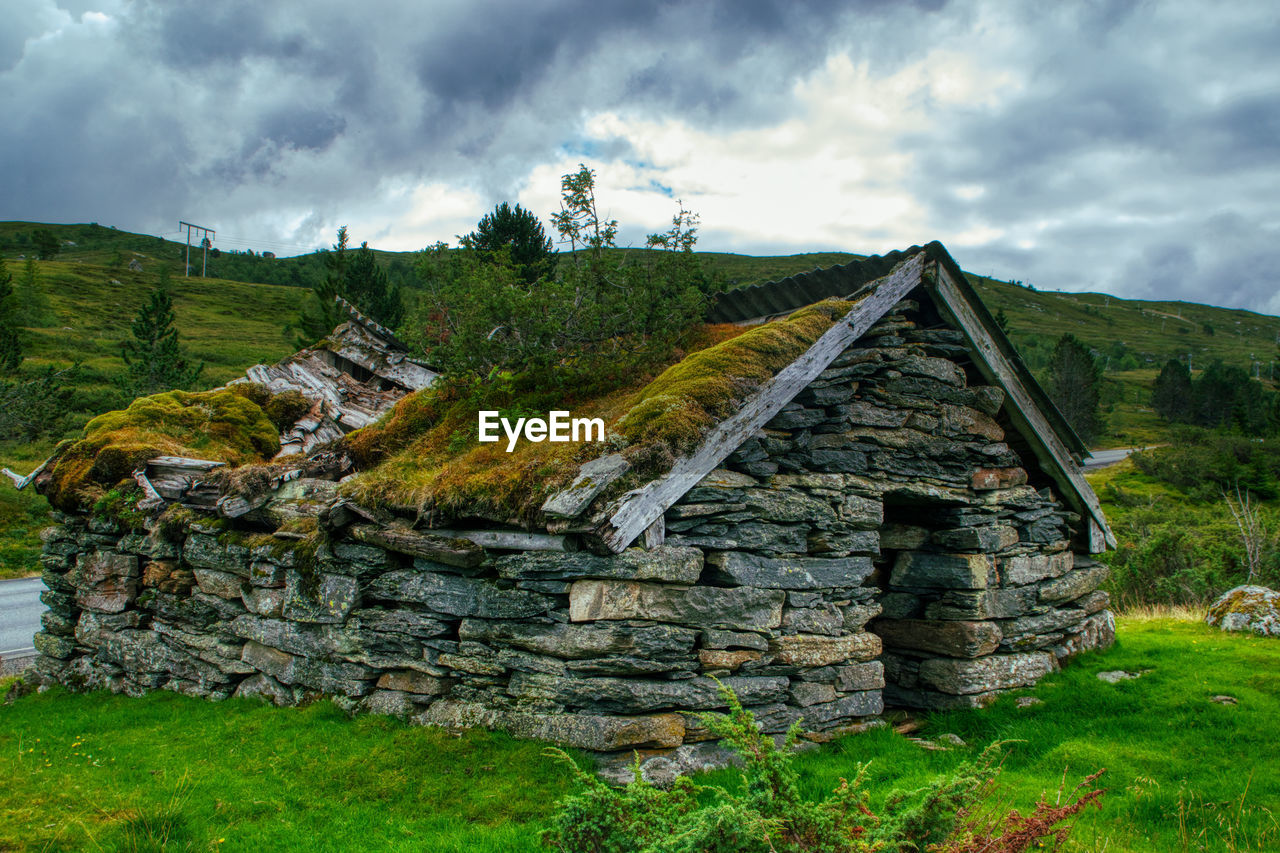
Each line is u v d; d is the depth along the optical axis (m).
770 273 124.81
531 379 9.69
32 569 22.77
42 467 11.40
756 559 7.34
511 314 9.46
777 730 7.30
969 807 4.00
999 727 8.10
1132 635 11.56
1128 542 20.77
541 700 6.77
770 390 7.54
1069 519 10.41
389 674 7.74
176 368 38.31
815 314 8.18
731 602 7.08
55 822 5.60
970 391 9.15
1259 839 5.25
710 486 7.14
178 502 10.21
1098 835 5.46
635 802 4.07
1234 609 11.80
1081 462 10.52
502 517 6.99
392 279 80.38
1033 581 9.52
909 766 6.99
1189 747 7.11
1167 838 5.43
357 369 14.12
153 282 103.81
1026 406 9.74
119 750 7.43
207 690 9.13
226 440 12.07
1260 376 144.38
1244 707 7.88
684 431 6.90
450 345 9.61
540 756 6.41
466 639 7.25
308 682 8.27
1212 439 56.38
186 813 5.75
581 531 6.42
